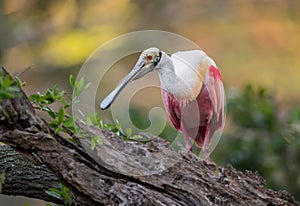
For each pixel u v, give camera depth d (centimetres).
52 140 620
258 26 2116
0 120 593
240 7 2155
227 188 670
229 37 2081
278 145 1120
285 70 2033
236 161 1123
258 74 2012
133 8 2100
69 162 627
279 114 1202
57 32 2014
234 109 1141
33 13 2027
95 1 2075
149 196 641
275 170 1129
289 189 1137
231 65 2030
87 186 634
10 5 2020
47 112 676
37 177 756
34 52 1967
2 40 1967
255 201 671
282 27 2116
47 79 1914
